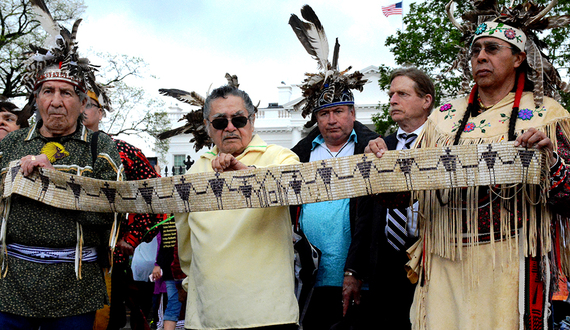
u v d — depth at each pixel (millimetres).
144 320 4230
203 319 2883
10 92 19281
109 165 3215
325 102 3971
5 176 3055
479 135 2578
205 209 2859
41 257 2967
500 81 2607
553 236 2504
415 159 2541
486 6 2752
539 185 2398
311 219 3754
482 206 2492
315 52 4121
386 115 13922
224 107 3115
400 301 3426
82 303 3051
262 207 2781
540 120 2479
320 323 3676
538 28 2641
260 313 2764
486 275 2453
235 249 2863
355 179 2637
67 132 3203
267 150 3160
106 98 3871
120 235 3910
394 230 3434
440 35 12781
